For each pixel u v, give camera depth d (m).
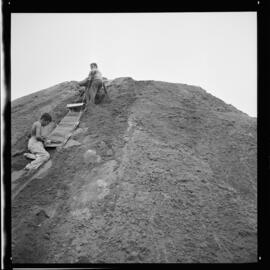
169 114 7.01
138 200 5.69
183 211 5.66
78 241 5.43
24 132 6.86
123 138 6.48
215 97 7.75
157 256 5.28
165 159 6.19
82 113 7.05
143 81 7.77
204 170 6.19
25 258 5.43
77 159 6.31
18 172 6.29
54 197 5.90
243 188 6.10
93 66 7.04
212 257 5.34
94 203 5.73
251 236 5.59
